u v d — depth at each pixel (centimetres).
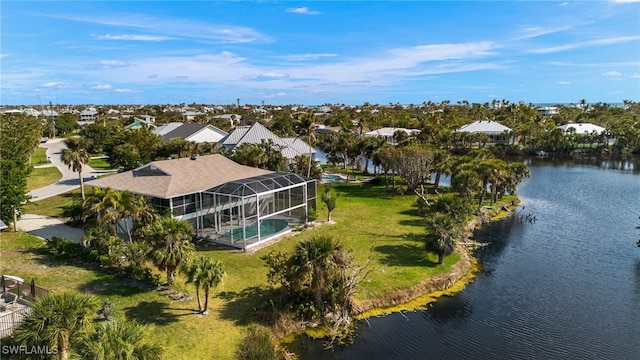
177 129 10269
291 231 4362
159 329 2394
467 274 3616
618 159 11069
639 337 2673
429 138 11212
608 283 3469
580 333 2717
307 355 2427
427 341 2602
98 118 16300
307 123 7244
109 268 3200
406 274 3369
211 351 2252
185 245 2772
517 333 2712
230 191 3950
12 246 3631
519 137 13075
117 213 3328
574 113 18150
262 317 2606
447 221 3628
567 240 4575
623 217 5466
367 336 2636
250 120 18125
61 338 1733
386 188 6862
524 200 6469
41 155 9919
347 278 2856
